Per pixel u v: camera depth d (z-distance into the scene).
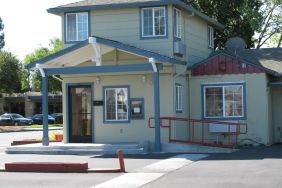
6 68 62.81
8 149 22.64
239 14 37.97
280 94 26.25
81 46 22.19
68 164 16.33
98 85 24.36
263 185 12.96
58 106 71.06
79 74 23.72
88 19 24.62
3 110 71.06
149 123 23.58
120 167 16.06
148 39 23.80
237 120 24.50
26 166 16.62
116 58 23.94
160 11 23.73
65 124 24.72
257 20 37.69
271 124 25.59
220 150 21.31
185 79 25.20
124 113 24.03
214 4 37.44
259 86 24.20
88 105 24.55
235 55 24.67
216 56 24.91
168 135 23.14
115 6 23.91
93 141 24.31
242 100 24.45
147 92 23.69
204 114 25.00
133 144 22.25
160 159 19.00
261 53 28.58
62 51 22.48
